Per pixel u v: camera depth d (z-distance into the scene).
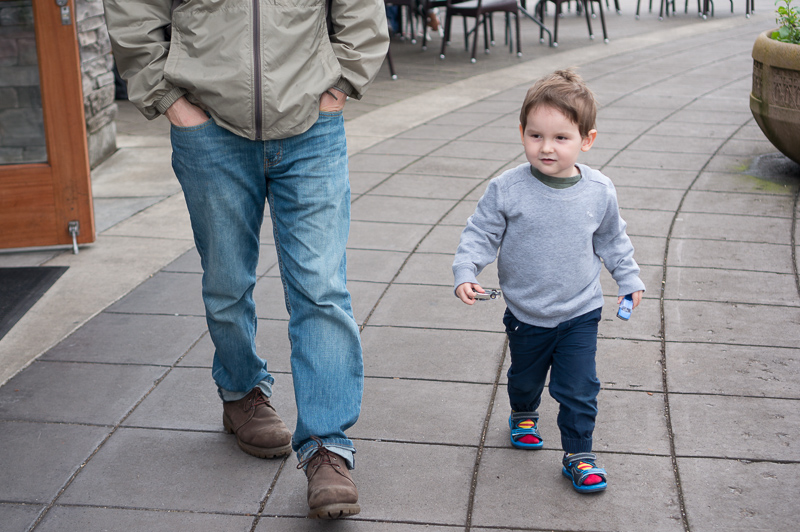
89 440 2.77
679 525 2.29
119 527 2.32
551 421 2.85
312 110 2.24
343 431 2.33
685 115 7.48
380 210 5.16
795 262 4.18
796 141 5.31
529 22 14.69
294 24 2.19
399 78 9.79
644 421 2.81
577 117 2.27
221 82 2.15
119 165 6.52
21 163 4.56
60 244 4.67
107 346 3.47
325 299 2.30
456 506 2.39
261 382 2.72
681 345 3.35
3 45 4.39
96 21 6.46
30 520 2.36
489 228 2.45
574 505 2.39
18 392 3.09
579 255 2.39
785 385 3.03
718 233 4.59
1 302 3.95
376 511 2.37
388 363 3.26
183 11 2.21
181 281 4.20
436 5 11.41
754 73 5.54
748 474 2.51
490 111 7.98
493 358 3.30
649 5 15.70
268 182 2.38
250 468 2.61
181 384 3.14
